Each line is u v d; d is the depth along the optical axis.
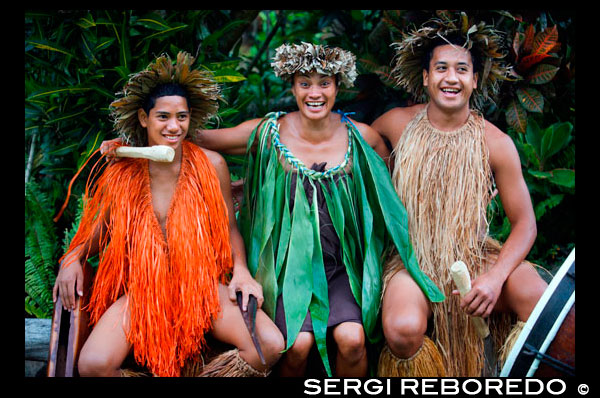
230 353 2.27
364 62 3.27
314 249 2.43
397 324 2.23
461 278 2.22
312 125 2.48
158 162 2.32
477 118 2.56
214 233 2.37
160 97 2.26
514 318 2.52
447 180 2.50
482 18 2.99
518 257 2.44
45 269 3.16
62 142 3.22
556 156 3.50
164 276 2.27
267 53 4.36
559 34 3.27
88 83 2.93
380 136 2.63
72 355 2.19
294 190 2.47
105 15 2.96
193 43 3.21
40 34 3.04
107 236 2.40
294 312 2.31
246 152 2.60
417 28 3.03
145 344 2.21
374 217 2.54
